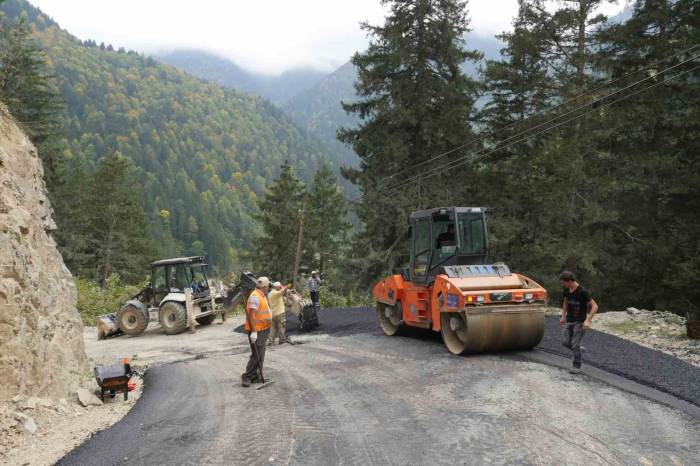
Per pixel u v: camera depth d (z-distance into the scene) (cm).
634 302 2241
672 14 2078
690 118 1964
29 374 775
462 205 2298
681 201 2080
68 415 792
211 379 1023
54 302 952
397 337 1333
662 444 575
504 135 2430
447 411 711
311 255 4684
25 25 3195
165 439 670
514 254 2400
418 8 2344
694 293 2000
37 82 3180
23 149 1048
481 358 1018
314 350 1249
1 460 611
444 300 1073
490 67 2427
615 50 2267
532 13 2353
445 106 2314
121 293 2850
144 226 5800
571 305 875
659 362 887
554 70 2381
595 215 2075
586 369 878
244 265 4731
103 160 5225
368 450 590
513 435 612
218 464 576
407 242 2369
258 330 943
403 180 2388
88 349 1585
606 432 611
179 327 1828
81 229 4706
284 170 4672
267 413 754
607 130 2095
